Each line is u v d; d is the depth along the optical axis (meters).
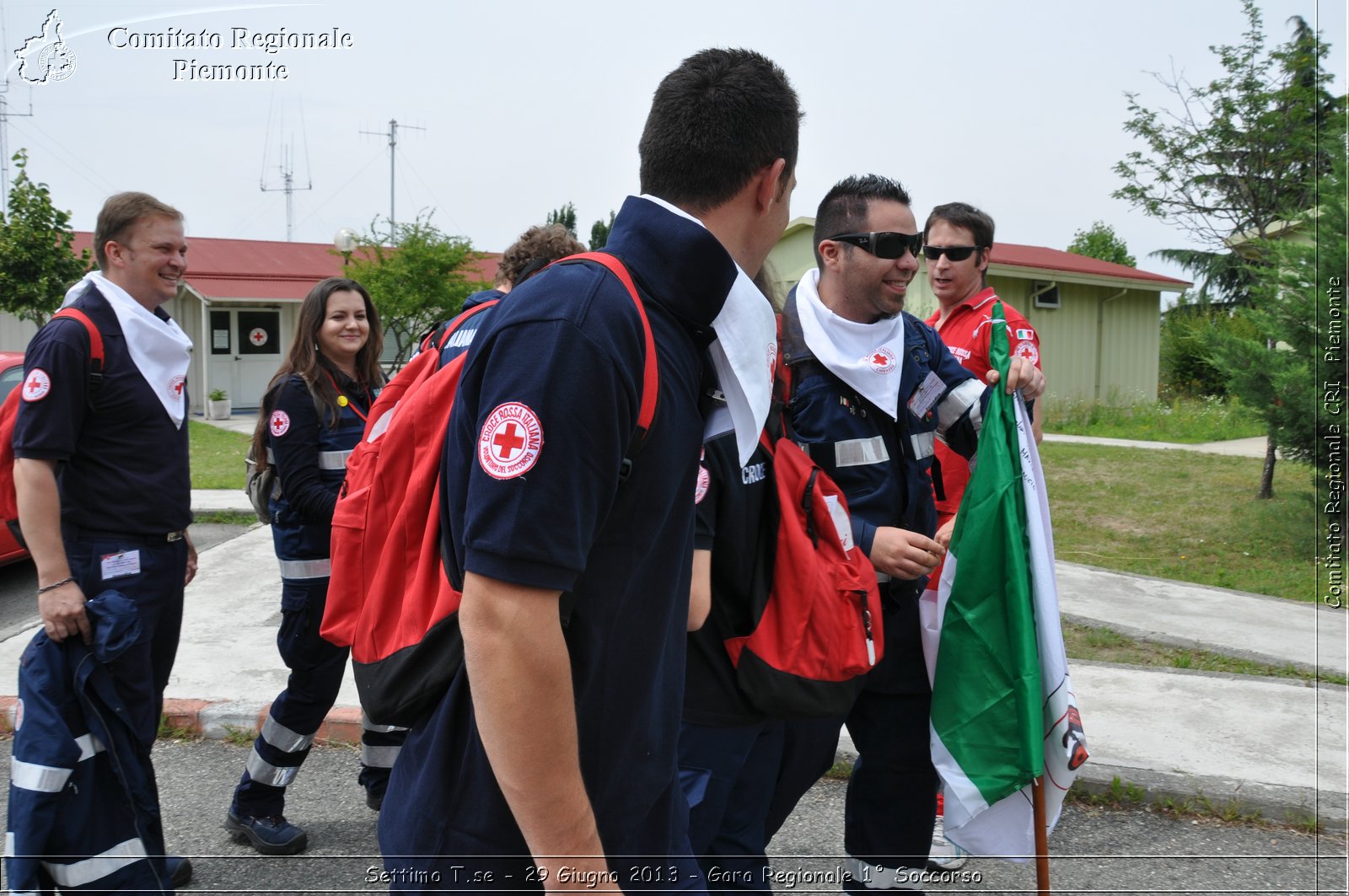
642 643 1.46
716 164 1.49
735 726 2.38
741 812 2.51
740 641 2.33
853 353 2.64
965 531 2.58
